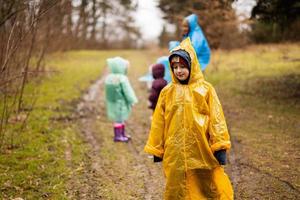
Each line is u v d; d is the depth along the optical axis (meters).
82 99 10.57
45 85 11.96
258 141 6.48
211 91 3.69
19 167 5.41
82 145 6.62
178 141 3.61
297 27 20.91
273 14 9.79
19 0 6.91
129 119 8.73
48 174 5.25
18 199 4.44
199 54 7.49
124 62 7.01
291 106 8.61
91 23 31.94
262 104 9.02
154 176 5.32
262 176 5.07
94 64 19.25
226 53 19.28
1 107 8.20
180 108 3.66
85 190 4.84
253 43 23.23
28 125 7.32
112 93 6.89
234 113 8.43
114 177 5.27
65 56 21.30
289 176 5.03
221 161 3.55
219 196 3.64
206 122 3.62
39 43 11.73
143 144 6.83
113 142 6.90
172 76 3.80
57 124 7.73
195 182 3.59
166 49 27.38
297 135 6.68
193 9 14.20
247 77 12.69
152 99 6.43
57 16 12.77
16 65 8.11
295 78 11.52
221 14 14.17
